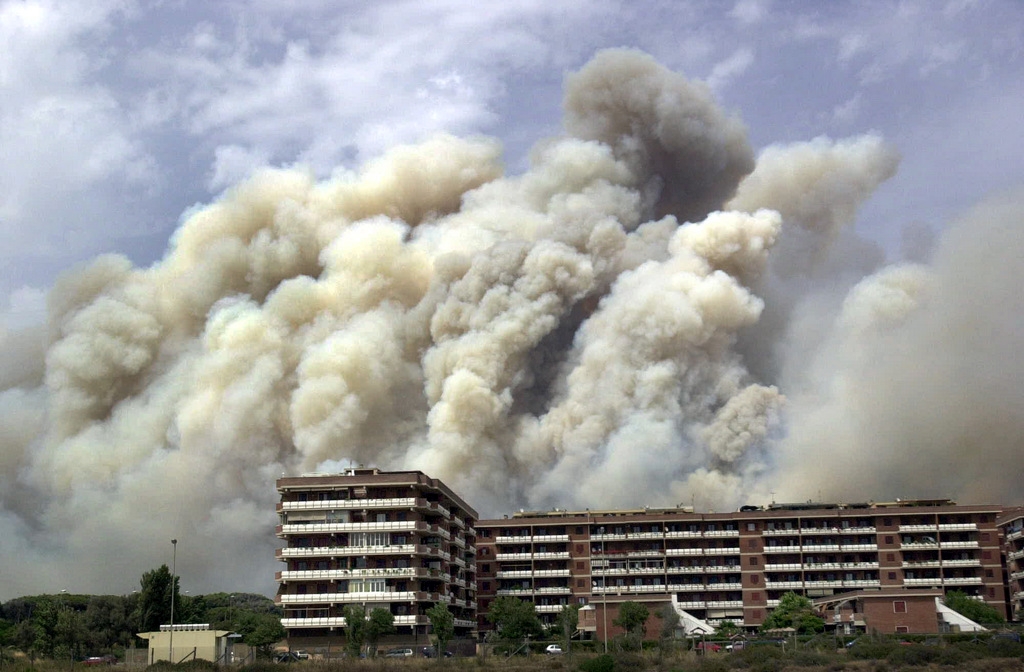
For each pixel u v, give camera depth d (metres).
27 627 131.50
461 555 146.75
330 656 107.88
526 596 154.88
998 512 150.50
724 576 152.75
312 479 127.25
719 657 92.44
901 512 151.62
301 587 124.56
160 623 140.00
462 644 124.81
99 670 94.69
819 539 152.62
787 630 120.12
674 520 155.12
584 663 88.38
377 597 122.94
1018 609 144.50
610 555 155.25
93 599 163.12
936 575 149.75
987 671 80.94
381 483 126.31
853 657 90.12
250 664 96.62
